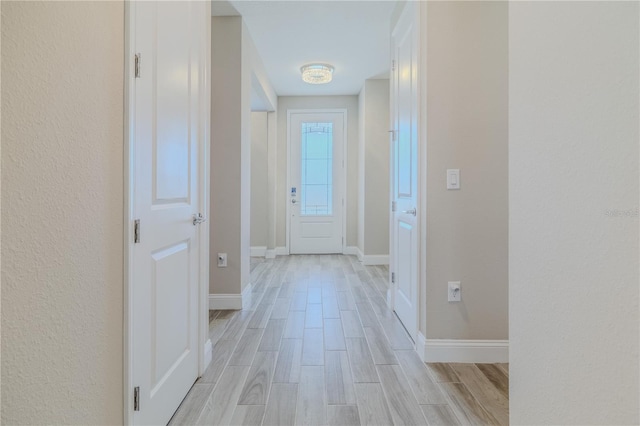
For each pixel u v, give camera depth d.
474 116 2.01
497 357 2.03
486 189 2.02
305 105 5.79
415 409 1.57
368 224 5.05
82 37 0.91
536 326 0.86
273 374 1.88
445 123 2.01
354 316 2.84
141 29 1.20
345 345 2.27
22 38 0.72
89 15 0.94
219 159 3.03
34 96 0.76
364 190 5.04
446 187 2.02
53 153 0.81
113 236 1.06
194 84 1.74
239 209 3.02
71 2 0.87
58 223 0.83
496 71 2.01
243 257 3.13
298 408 1.57
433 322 2.04
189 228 1.68
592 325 0.68
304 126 5.85
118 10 1.08
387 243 5.05
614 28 0.62
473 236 2.03
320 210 5.92
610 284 0.64
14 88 0.71
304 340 2.35
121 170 1.10
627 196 0.60
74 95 0.88
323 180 5.90
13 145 0.71
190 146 1.69
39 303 0.78
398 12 2.80
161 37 1.36
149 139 1.27
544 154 0.82
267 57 4.09
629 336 0.60
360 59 4.15
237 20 3.04
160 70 1.36
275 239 5.76
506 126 2.01
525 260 0.90
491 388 1.75
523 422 0.92
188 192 1.67
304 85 5.23
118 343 1.10
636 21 0.58
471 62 2.01
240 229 3.03
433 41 2.01
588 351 0.69
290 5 2.90
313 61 4.21
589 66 0.68
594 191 0.67
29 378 0.75
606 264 0.64
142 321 1.23
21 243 0.73
